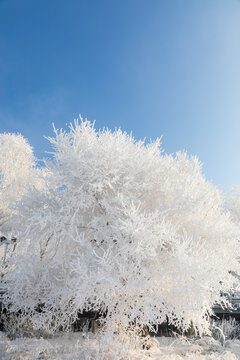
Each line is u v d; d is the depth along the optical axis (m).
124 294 7.20
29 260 8.61
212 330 11.39
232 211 15.89
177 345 9.57
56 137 9.02
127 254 7.26
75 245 8.83
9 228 12.96
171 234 7.16
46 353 7.34
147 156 8.98
